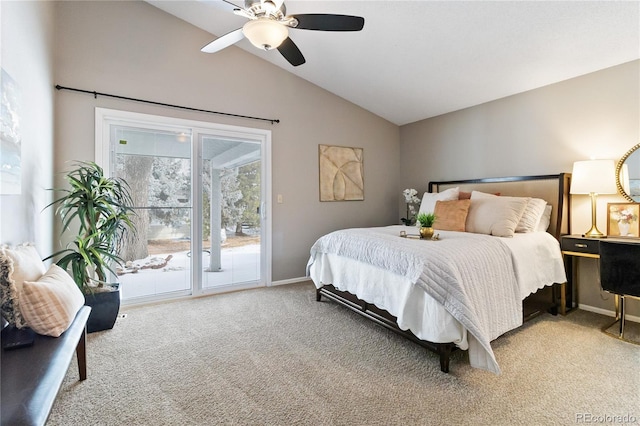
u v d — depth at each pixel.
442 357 1.90
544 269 2.64
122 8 3.02
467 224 3.04
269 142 3.89
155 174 3.26
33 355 1.25
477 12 2.47
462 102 4.00
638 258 2.21
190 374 1.89
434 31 2.77
